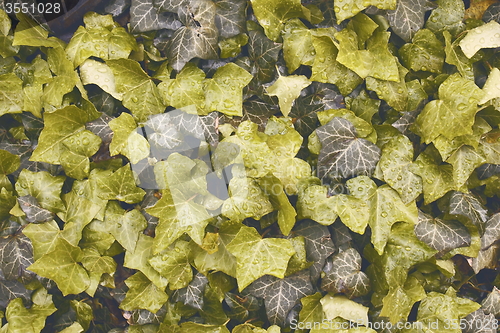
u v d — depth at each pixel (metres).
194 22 0.93
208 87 0.94
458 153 0.95
